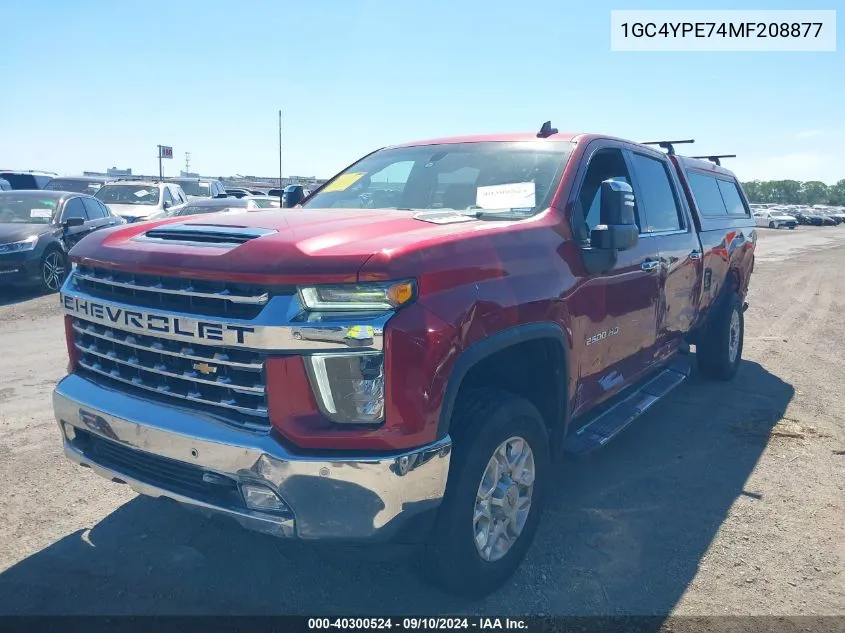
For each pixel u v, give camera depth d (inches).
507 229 124.4
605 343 152.3
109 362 121.7
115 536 139.6
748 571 133.1
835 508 160.7
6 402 219.3
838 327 394.3
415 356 99.0
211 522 109.7
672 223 201.0
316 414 98.6
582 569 132.6
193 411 107.0
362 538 98.8
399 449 99.0
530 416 123.9
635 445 199.5
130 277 114.0
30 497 155.0
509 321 115.8
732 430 213.0
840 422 222.4
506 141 167.8
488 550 120.8
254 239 105.6
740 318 272.5
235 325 99.7
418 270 101.7
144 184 663.1
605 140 169.6
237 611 116.6
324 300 97.9
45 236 444.5
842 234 1653.5
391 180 169.2
